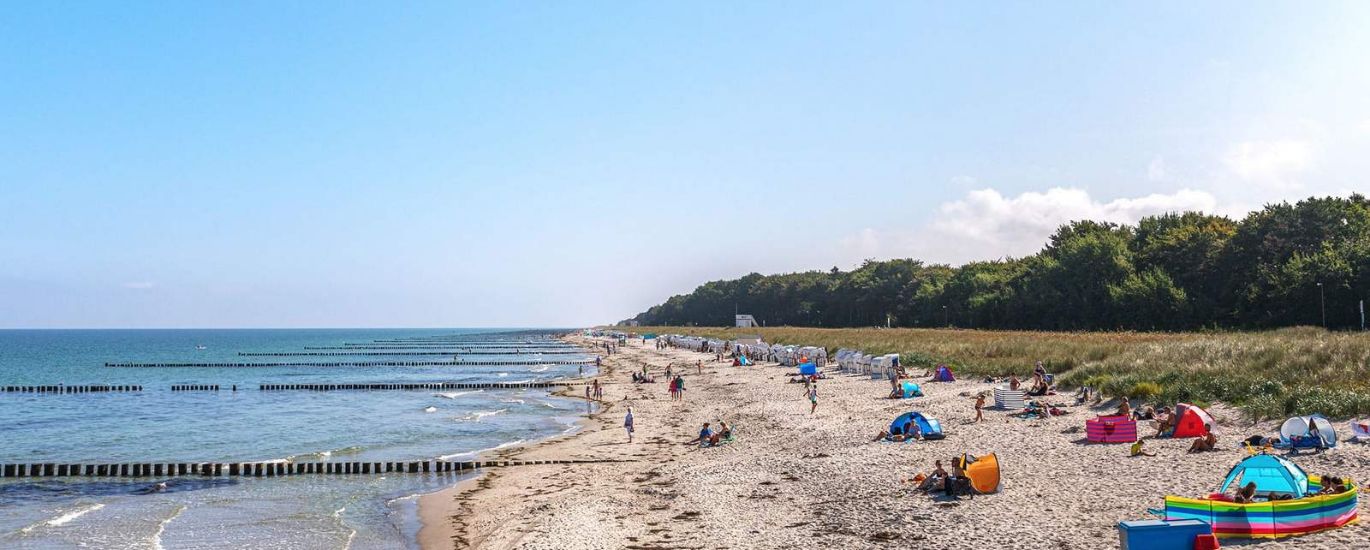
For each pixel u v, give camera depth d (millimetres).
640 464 33281
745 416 45469
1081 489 21766
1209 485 20969
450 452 39531
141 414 59531
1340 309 82625
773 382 65562
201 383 91000
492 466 34500
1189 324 96500
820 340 108125
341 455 39000
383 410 60594
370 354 169875
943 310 145500
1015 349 62344
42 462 37250
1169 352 45125
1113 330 102375
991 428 33031
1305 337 49625
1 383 92750
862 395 49969
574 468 33094
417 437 45219
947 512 20562
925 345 77125
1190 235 106000
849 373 66375
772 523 21219
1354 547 15039
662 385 73250
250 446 42906
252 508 27984
